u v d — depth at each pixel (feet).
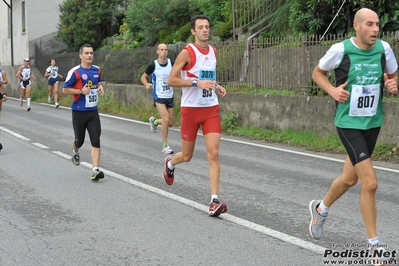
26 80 80.18
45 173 33.47
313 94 47.52
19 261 18.95
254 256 18.86
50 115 68.80
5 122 60.75
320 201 19.74
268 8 69.05
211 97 23.85
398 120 39.32
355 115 17.75
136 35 94.38
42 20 114.01
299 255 18.88
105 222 23.26
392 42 42.80
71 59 91.76
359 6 55.77
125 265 18.38
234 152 41.24
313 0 57.11
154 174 32.89
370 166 17.47
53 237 21.39
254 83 53.42
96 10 102.58
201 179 31.32
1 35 129.80
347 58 17.63
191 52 23.71
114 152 40.83
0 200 27.17
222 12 78.38
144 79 40.91
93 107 31.04
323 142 43.19
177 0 87.30
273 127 49.32
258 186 29.63
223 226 22.41
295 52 49.14
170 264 18.34
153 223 23.00
